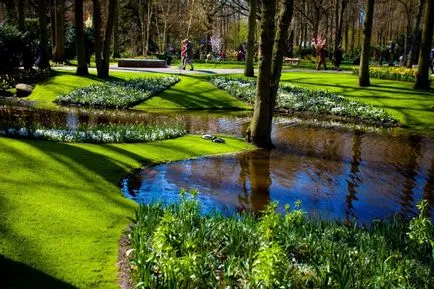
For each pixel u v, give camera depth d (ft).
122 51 183.73
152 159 36.58
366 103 69.31
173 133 44.96
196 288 16.02
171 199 28.14
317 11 161.89
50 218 21.57
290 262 18.24
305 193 31.19
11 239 18.94
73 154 33.40
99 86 74.38
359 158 41.78
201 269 16.25
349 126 58.85
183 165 36.14
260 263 14.96
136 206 25.54
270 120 44.50
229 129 53.52
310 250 19.45
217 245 19.61
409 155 43.62
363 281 17.02
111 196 26.71
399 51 202.69
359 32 238.68
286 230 20.44
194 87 78.95
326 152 43.78
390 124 59.72
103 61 82.07
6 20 117.50
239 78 88.22
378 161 40.88
